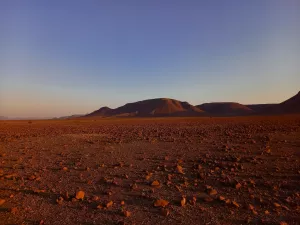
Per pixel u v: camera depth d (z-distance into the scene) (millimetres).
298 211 6781
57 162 13141
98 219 6500
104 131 33000
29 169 11750
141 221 6371
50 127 44594
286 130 26453
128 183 9352
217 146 16812
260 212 6762
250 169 10789
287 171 10312
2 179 9914
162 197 7926
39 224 6230
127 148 17234
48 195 8203
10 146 19047
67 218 6570
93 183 9438
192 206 7230
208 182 9273
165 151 15688
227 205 7195
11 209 7012
